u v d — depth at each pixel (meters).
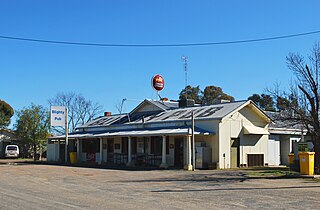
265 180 20.20
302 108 24.44
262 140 33.66
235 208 11.62
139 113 40.00
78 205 12.17
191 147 30.16
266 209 11.47
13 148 52.44
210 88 67.88
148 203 12.60
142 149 35.16
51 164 37.38
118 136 34.22
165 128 32.69
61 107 41.06
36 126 51.12
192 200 13.27
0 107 66.69
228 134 30.77
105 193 15.30
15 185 18.47
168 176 23.08
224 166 30.11
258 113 33.06
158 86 39.47
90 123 44.34
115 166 33.00
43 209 11.41
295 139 35.91
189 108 35.59
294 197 13.94
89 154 40.94
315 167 22.56
